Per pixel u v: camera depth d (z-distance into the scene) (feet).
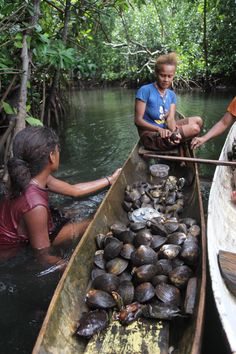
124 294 5.90
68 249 7.89
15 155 7.42
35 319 6.19
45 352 4.50
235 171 10.31
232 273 5.74
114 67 51.96
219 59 37.86
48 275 7.17
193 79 39.83
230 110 10.60
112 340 5.30
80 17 18.49
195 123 12.80
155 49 42.11
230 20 35.22
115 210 8.80
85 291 6.25
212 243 6.28
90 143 17.87
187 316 5.35
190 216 8.60
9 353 5.57
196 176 9.77
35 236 7.45
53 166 7.72
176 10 41.52
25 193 7.34
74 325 5.44
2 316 6.26
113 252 6.77
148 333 5.41
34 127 7.64
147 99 12.81
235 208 9.11
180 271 6.12
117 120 23.40
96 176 13.23
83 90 51.31
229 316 4.93
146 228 7.84
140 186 10.30
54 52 12.67
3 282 6.98
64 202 10.52
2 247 7.68
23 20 12.67
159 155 11.41
